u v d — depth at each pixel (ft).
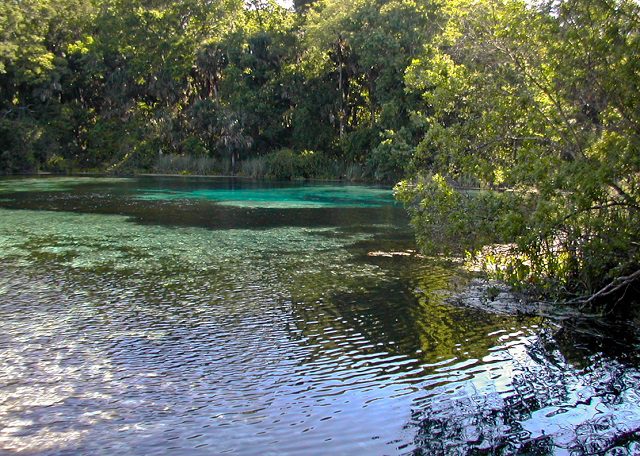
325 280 45.50
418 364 29.30
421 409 24.79
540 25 32.63
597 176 28.76
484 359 30.01
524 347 31.60
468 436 22.66
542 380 27.55
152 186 134.51
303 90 170.50
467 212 37.96
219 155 182.70
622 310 37.93
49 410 24.13
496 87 36.99
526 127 36.11
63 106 190.60
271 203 101.24
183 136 187.52
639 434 22.84
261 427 23.20
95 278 45.24
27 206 91.76
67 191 119.34
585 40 30.32
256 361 29.50
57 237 63.52
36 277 45.19
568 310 38.01
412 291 42.37
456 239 39.65
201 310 37.47
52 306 37.73
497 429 23.21
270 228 72.28
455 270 49.06
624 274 37.29
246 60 171.94
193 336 32.81
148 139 187.11
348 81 171.42
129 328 33.88
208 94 190.08
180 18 184.65
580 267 39.52
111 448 21.48
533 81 35.12
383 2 154.40
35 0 175.83
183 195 113.91
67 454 21.02
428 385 27.02
